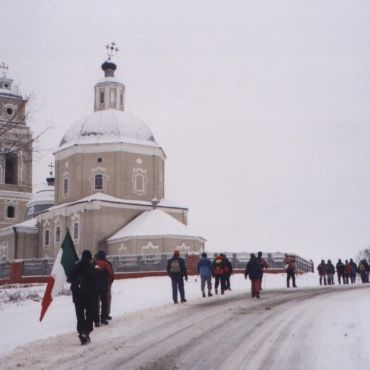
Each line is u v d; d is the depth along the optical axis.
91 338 14.91
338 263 36.72
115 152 58.06
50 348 13.91
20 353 13.48
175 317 18.03
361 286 30.53
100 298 17.33
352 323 15.35
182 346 13.34
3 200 75.88
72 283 14.45
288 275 31.05
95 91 63.09
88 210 55.69
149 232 53.19
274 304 20.61
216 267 25.84
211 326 15.91
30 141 29.95
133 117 61.16
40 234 61.94
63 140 60.84
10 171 76.19
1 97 65.25
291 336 13.95
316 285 34.25
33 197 77.38
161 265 41.91
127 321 17.59
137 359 12.17
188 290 28.67
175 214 59.34
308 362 11.34
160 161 60.69
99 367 11.59
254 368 10.98
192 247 54.09
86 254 14.70
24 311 22.55
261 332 14.65
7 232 64.88
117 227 56.22
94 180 57.94
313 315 17.23
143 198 58.47
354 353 11.88
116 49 64.69
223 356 12.12
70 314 20.58
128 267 42.47
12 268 44.69
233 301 22.08
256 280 23.39
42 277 44.12
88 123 60.03
